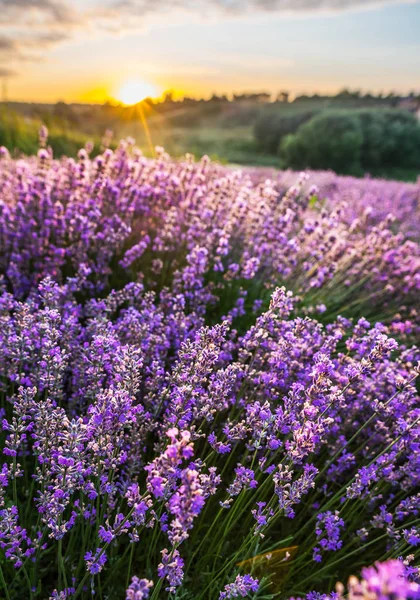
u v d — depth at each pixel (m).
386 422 2.93
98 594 2.20
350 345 2.92
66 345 2.63
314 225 4.79
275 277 4.51
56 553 2.30
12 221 4.01
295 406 2.23
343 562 2.64
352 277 5.30
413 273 5.20
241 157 39.34
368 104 54.38
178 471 1.90
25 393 2.02
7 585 2.09
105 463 2.03
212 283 3.76
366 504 2.60
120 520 2.05
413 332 4.55
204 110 59.28
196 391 2.21
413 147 36.84
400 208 10.88
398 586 0.86
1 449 2.60
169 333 3.07
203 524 2.47
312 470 2.08
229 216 4.50
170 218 4.10
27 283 3.69
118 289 4.08
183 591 2.24
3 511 1.90
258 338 2.73
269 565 2.42
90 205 4.08
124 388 2.05
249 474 2.05
